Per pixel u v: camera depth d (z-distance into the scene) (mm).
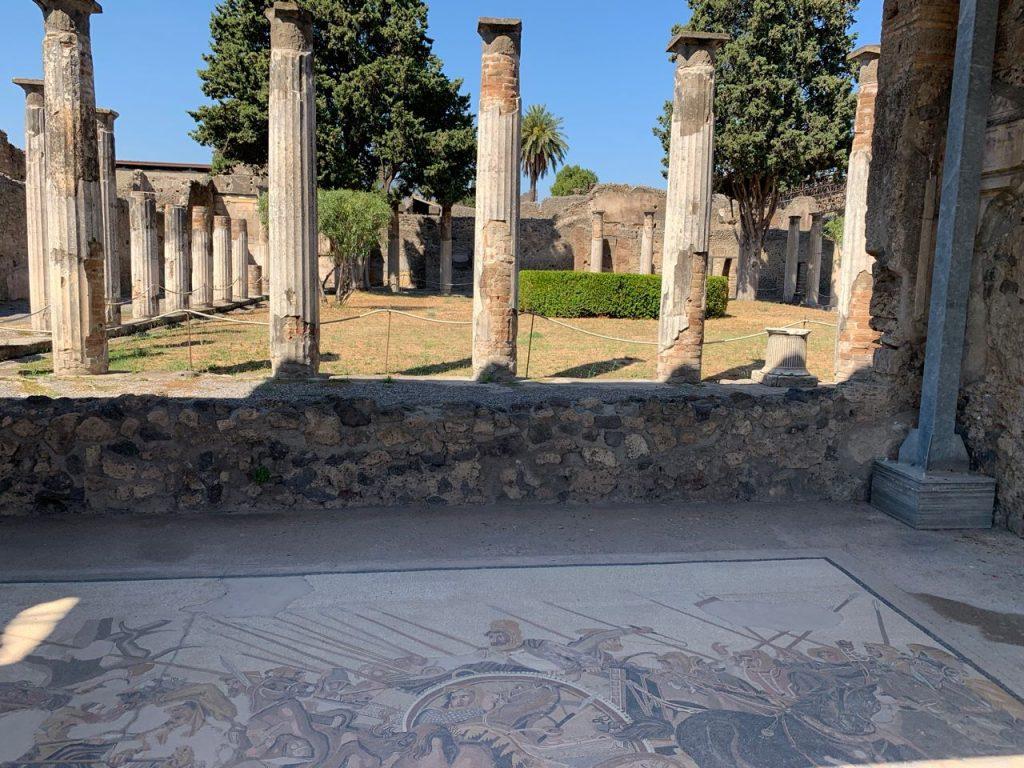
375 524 4703
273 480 4910
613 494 5301
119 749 2449
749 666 3082
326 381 8781
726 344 15945
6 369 9453
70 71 8141
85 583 3723
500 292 9273
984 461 5012
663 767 2430
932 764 2484
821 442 5465
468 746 2506
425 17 26953
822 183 29859
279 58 8445
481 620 3428
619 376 11312
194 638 3193
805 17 24469
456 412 5082
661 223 36562
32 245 12453
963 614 3619
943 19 5180
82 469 4719
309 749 2471
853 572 4113
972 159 4789
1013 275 4738
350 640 3213
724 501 5402
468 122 28578
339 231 21453
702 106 9172
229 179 30406
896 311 5453
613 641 3258
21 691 2760
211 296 21188
